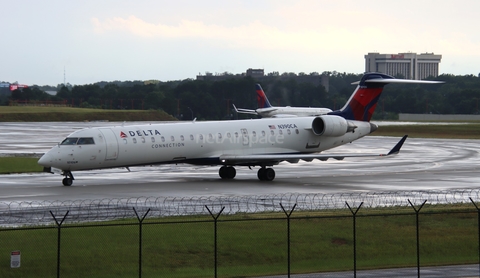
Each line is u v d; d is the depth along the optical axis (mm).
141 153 116500
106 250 64438
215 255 58000
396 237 72625
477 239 72625
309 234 72062
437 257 67562
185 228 72812
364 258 66438
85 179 125250
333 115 142250
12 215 81000
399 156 189750
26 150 198250
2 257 61156
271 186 114750
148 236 69250
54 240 66750
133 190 107375
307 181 123625
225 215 81000
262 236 70750
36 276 58094
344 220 78375
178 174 136750
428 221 79625
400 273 60750
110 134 114312
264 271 61781
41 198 96562
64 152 110562
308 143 138375
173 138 120062
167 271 60844
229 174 128500
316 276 59688
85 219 78562
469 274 60125
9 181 119562
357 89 146750
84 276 58625
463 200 97875
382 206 90625
